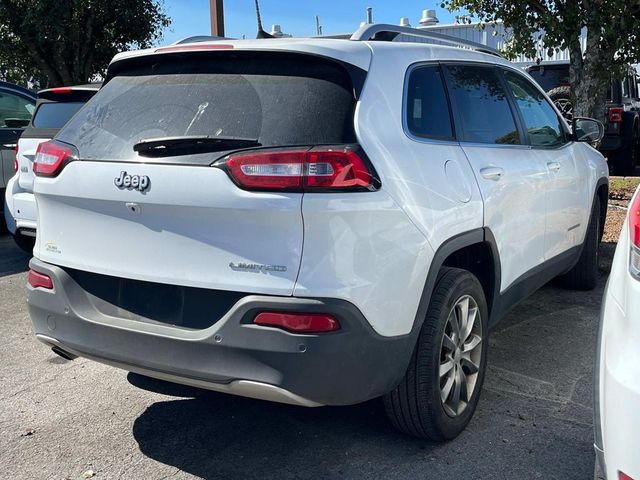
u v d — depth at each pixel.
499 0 8.77
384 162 2.82
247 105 2.83
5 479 3.04
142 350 2.85
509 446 3.29
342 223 2.61
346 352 2.64
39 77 14.82
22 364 4.37
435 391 3.13
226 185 2.62
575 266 5.74
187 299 2.80
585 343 4.66
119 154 2.93
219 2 8.30
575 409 3.68
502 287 3.88
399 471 3.09
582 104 8.84
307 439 3.40
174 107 2.98
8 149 7.92
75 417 3.64
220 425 3.55
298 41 2.98
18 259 7.25
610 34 8.02
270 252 2.60
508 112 4.20
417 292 2.97
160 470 3.12
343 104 2.80
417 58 3.41
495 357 4.41
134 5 13.49
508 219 3.82
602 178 5.68
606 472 2.14
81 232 3.04
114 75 3.39
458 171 3.35
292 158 2.57
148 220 2.82
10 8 12.50
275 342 2.57
